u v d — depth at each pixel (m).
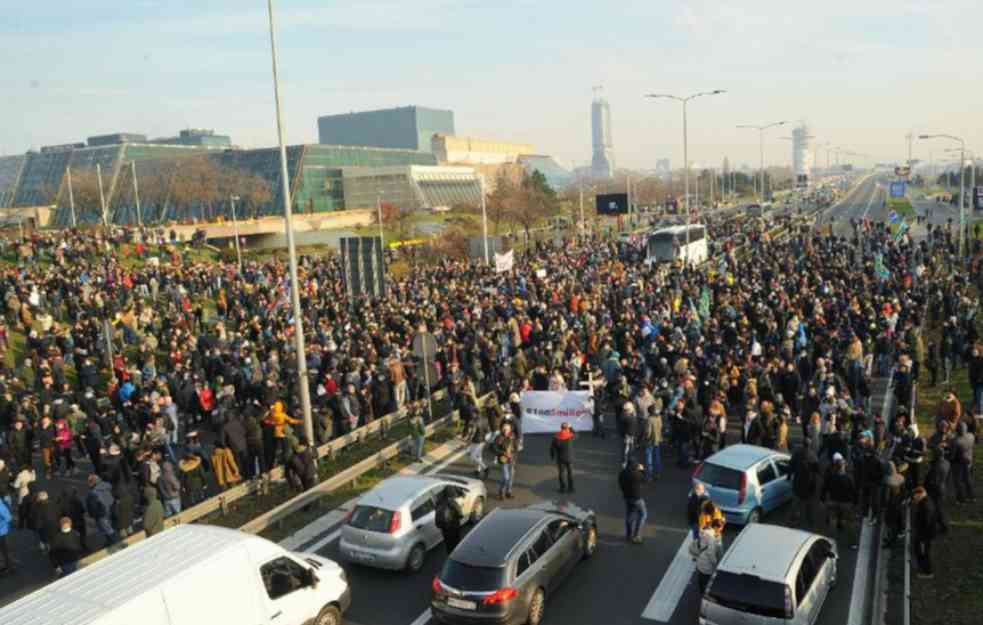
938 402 25.86
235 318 39.31
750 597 12.27
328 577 13.42
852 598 14.41
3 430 23.91
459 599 13.04
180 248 65.81
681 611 14.16
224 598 11.47
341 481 20.48
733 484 17.47
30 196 121.62
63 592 10.66
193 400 25.59
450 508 16.06
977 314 37.72
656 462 21.22
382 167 131.62
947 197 143.62
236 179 104.62
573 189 159.12
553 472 22.06
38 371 27.58
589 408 25.48
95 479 17.67
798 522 17.81
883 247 53.38
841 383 23.25
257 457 20.91
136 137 149.75
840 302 32.12
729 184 194.62
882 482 17.45
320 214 104.44
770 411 20.62
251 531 17.55
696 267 55.38
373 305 37.81
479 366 28.77
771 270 43.19
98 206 101.75
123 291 41.41
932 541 16.25
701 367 25.27
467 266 54.75
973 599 14.01
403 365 27.64
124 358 31.97
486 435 21.77
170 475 18.36
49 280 40.66
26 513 16.98
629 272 48.50
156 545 11.92
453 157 198.38
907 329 28.66
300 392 21.97
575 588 15.13
